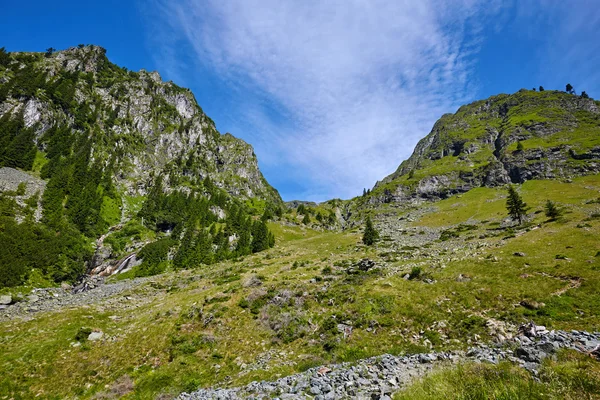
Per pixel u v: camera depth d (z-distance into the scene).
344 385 13.70
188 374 25.80
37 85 150.62
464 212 126.25
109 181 133.00
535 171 146.25
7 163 107.88
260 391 16.42
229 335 32.22
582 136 158.50
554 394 8.23
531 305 25.02
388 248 77.56
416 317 27.64
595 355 10.48
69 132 144.88
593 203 85.81
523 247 42.69
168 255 92.50
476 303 27.70
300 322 32.16
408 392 10.71
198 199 157.75
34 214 83.56
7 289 55.72
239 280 53.62
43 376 26.14
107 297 57.53
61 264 71.12
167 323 36.22
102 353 30.17
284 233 140.75
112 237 98.25
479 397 9.00
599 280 26.80
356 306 32.03
